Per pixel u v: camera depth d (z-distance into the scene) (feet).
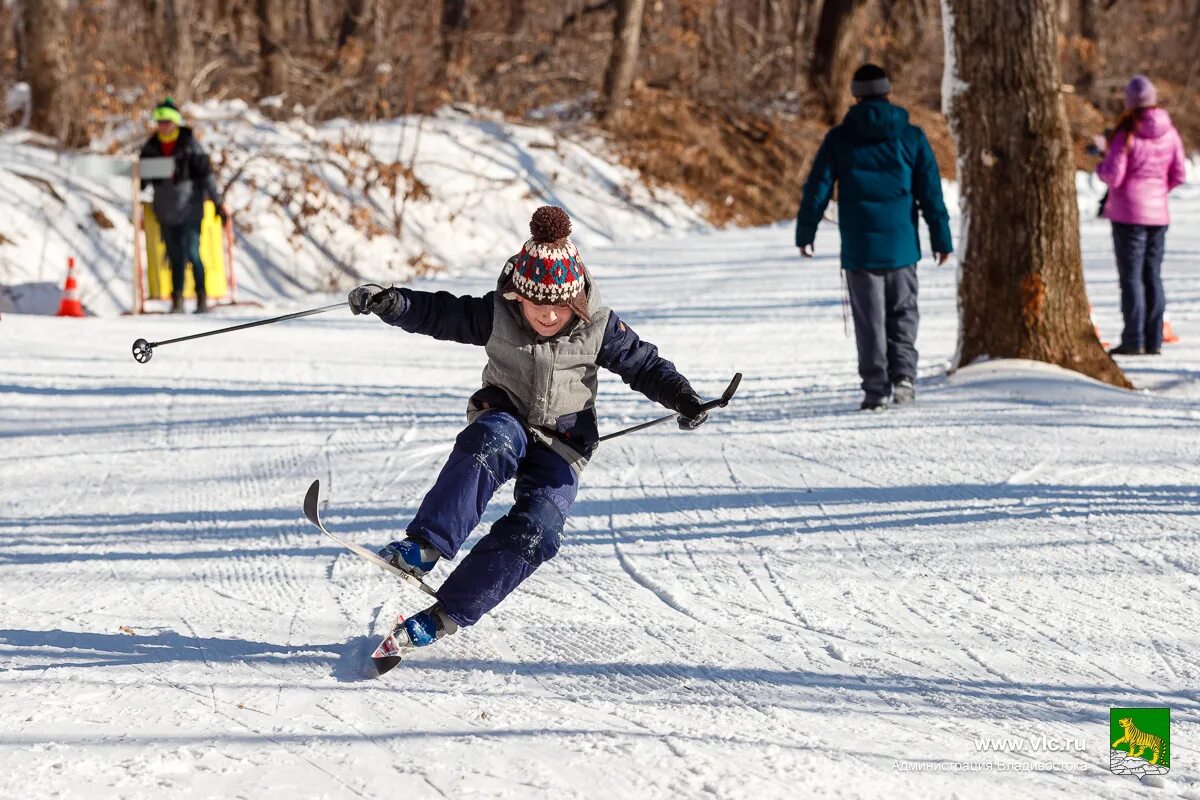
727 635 45.57
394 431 89.61
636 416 90.89
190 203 165.17
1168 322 117.39
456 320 41.83
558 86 315.58
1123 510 60.34
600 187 265.34
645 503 66.13
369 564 57.16
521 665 42.75
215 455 84.28
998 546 55.67
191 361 122.11
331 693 40.14
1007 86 93.25
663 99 303.27
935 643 44.09
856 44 310.45
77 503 72.43
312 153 240.12
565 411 42.78
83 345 130.52
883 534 58.44
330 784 32.73
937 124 321.52
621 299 162.09
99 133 236.22
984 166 94.84
